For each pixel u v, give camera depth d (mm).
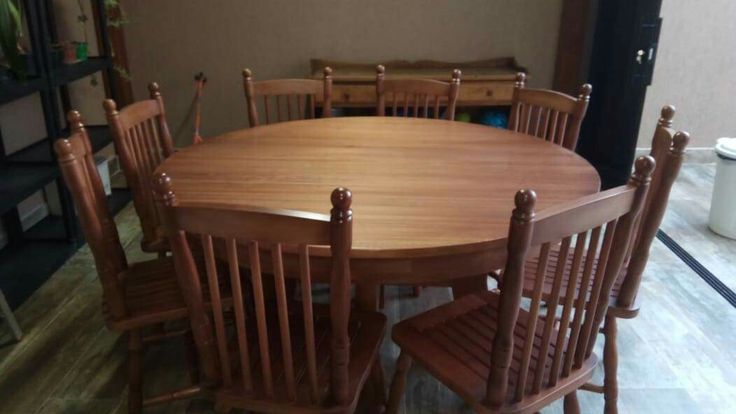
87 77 3455
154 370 2072
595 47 3660
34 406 1903
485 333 1539
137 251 2953
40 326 2330
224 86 4062
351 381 1376
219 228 1137
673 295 2557
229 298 1651
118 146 1982
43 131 3148
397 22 3938
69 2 3312
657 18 3180
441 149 2080
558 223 1119
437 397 1942
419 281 1421
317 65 3969
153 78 4016
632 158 3496
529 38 3988
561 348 1315
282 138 2203
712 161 4219
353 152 2035
